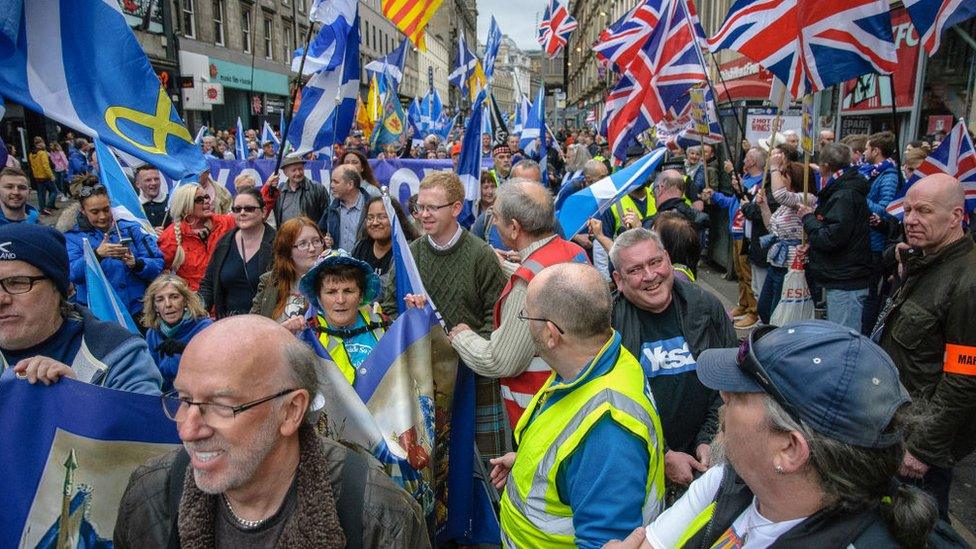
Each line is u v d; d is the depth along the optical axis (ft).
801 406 3.98
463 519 10.49
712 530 4.86
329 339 9.82
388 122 45.14
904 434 3.91
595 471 5.89
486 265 11.60
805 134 17.15
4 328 6.76
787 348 4.09
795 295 17.42
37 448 6.19
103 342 7.27
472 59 42.45
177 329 11.98
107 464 6.35
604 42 22.40
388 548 4.85
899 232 18.53
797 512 4.21
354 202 19.61
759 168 25.84
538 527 6.40
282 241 12.25
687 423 8.75
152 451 6.52
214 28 89.86
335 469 4.97
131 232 15.06
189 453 4.56
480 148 20.30
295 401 4.74
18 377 6.16
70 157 57.21
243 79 97.14
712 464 5.74
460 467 10.42
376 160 26.53
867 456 3.89
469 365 9.76
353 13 21.62
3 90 10.73
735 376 4.33
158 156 12.03
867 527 3.98
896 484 4.08
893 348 9.68
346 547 4.79
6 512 6.14
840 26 15.98
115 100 11.70
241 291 15.40
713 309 9.05
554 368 6.72
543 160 33.94
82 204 14.82
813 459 3.97
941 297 8.95
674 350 8.80
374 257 15.72
